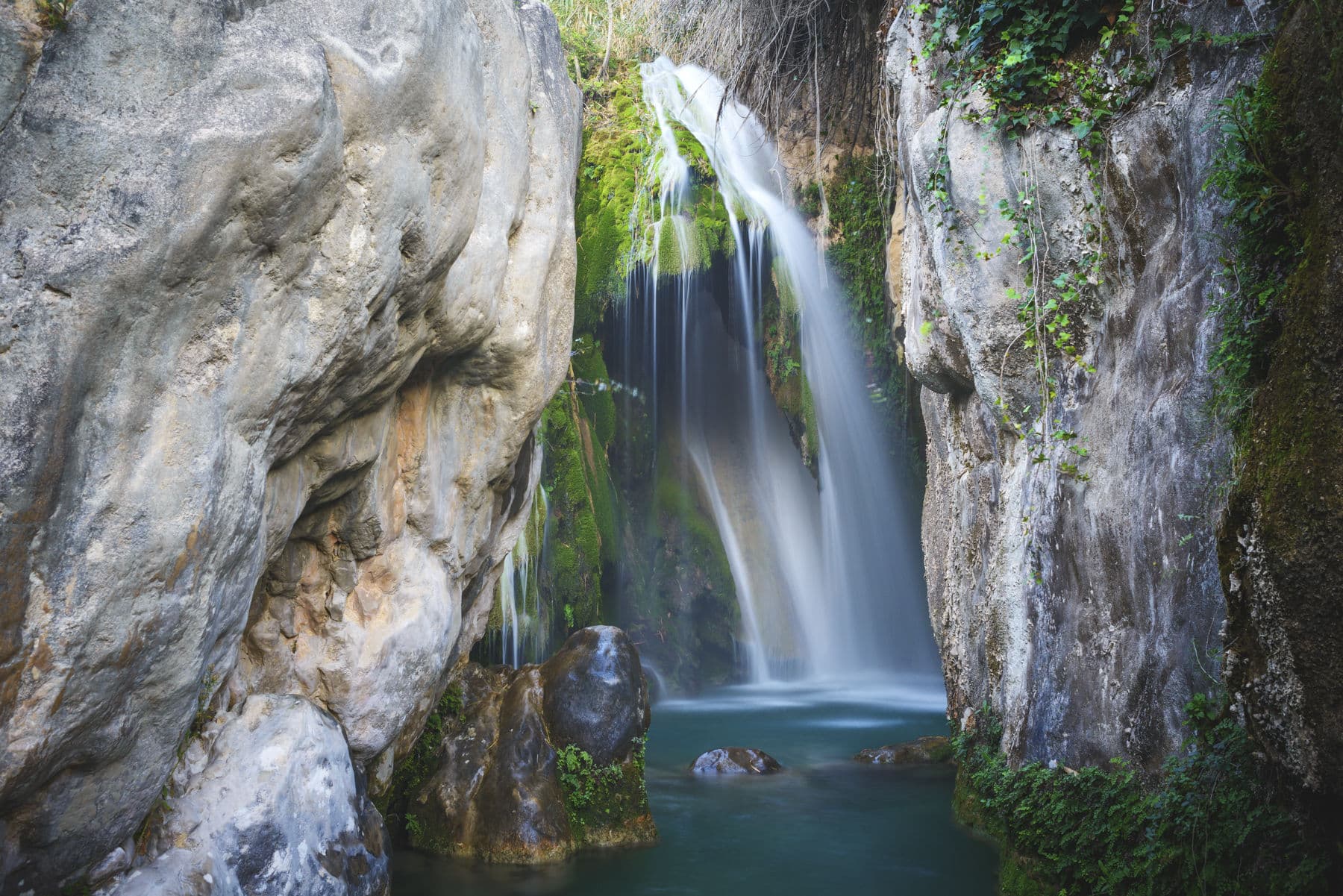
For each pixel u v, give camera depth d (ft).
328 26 12.50
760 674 57.47
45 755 10.25
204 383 11.46
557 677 24.61
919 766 33.47
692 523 58.34
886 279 45.55
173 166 10.34
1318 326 11.62
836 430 53.26
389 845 17.44
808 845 24.81
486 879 21.38
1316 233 12.09
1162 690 17.03
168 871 12.96
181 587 11.46
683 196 49.96
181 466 11.16
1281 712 12.15
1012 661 22.70
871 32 36.06
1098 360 20.24
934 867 23.06
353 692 17.84
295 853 14.75
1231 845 14.65
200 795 14.12
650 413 57.67
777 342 52.37
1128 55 18.84
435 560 19.97
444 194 15.15
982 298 21.57
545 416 47.60
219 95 10.84
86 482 10.14
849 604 59.21
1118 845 17.20
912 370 28.22
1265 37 15.89
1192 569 16.48
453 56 14.88
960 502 27.61
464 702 25.32
